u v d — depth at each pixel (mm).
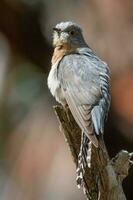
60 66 13211
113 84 17031
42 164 17250
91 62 13102
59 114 12125
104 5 17172
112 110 17047
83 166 11922
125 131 17109
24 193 17234
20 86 19203
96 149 11844
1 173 17859
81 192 16766
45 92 18719
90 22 17312
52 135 17531
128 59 16984
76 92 12672
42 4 18125
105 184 11930
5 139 18312
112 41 17062
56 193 16875
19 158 17672
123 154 12062
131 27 17047
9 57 19016
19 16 18062
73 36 13797
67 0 17750
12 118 18656
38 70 19016
